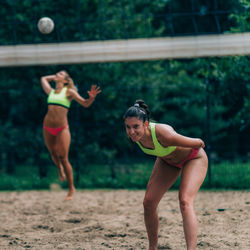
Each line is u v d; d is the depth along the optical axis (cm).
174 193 2698
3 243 1667
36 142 3653
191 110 4634
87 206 2377
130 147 3641
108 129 3544
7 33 3672
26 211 2292
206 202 2341
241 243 1523
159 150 1248
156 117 4303
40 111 4125
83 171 3403
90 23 3612
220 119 3938
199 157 1304
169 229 1778
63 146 2164
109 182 3130
